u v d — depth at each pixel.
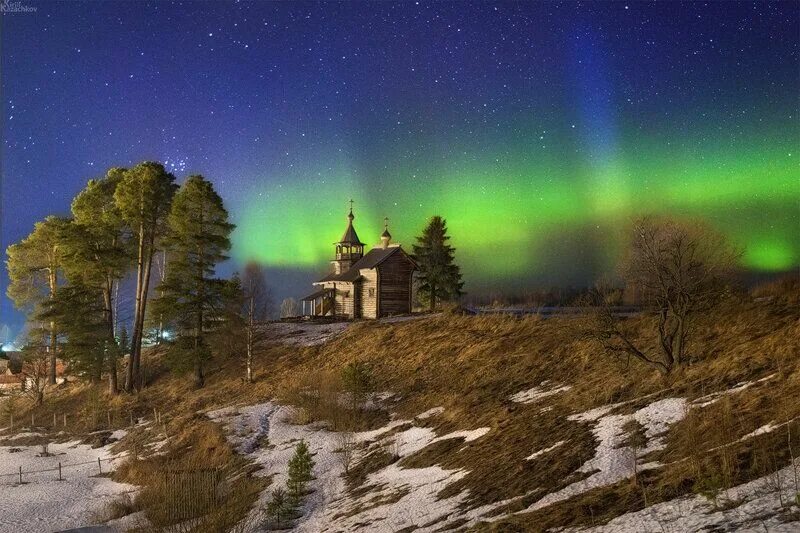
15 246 60.12
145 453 35.28
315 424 34.91
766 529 9.46
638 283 26.53
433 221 68.06
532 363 34.31
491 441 23.05
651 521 11.34
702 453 14.61
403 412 33.62
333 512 20.36
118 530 22.55
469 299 71.69
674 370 24.08
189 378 51.62
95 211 56.62
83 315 52.53
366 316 65.25
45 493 30.23
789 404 15.96
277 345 54.72
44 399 55.69
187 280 49.94
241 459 30.66
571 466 17.20
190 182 50.19
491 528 13.60
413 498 19.00
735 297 29.86
